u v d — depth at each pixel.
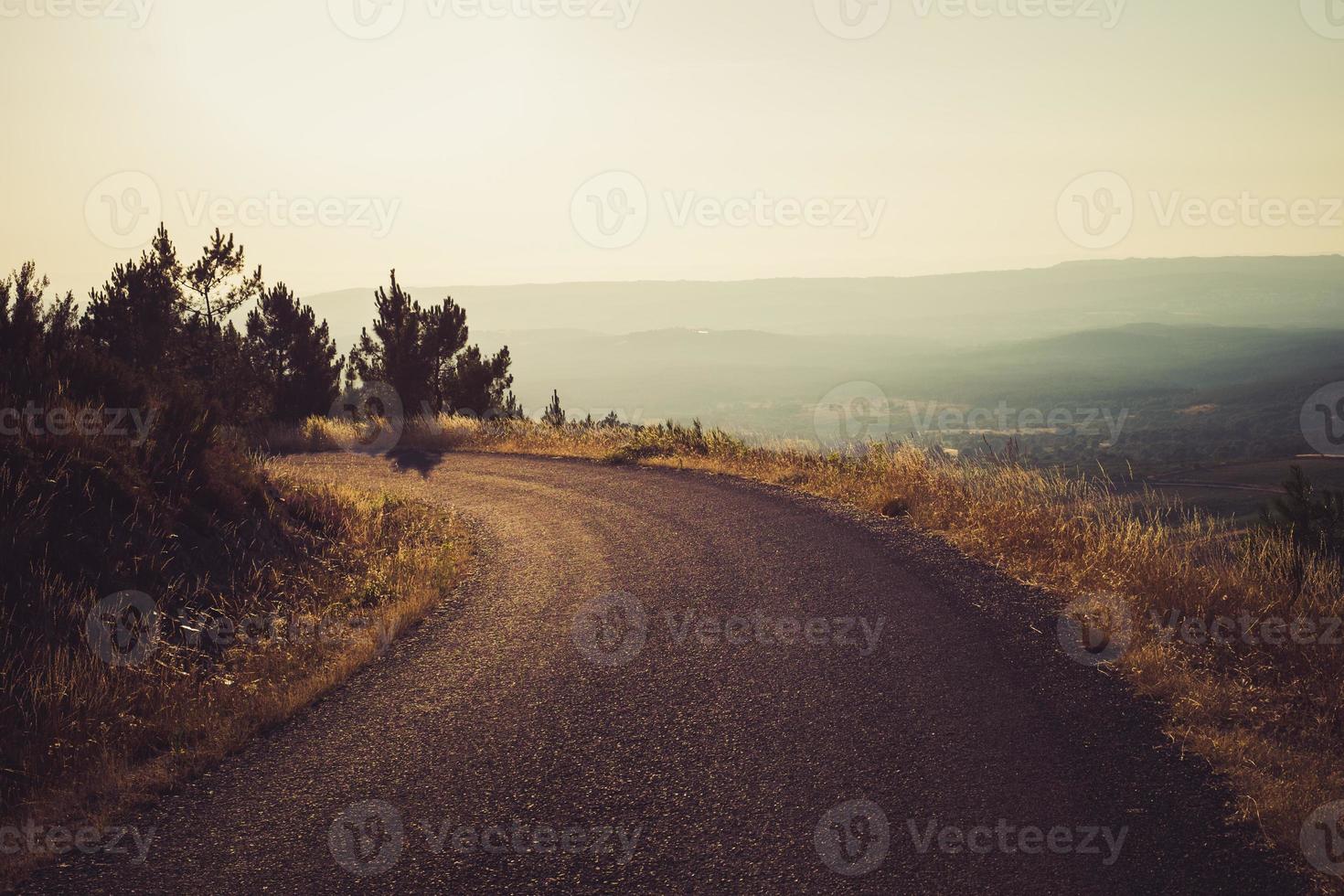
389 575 9.24
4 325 8.99
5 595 5.84
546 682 5.68
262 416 24.89
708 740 4.57
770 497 12.88
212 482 9.06
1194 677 4.95
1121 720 4.46
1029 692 4.91
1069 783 3.85
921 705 4.83
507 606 7.89
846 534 9.70
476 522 12.87
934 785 3.90
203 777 4.44
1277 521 8.94
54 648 5.65
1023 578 7.36
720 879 3.25
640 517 12.18
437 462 20.64
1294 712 4.46
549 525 12.24
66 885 3.42
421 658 6.40
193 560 7.86
